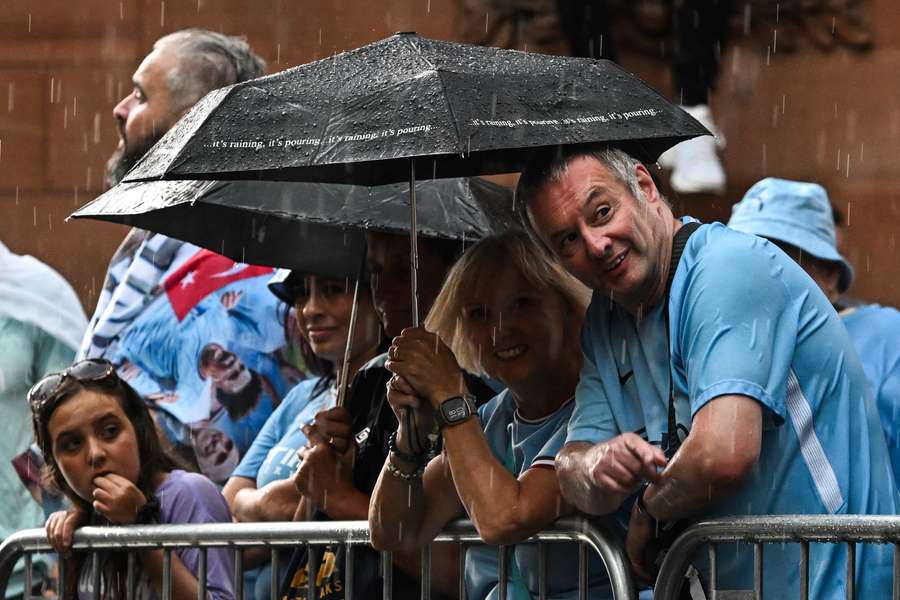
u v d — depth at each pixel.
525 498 14.49
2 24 37.38
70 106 36.75
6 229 36.88
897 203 33.06
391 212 17.91
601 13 32.16
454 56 14.69
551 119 13.95
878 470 13.78
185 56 23.38
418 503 15.33
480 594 15.90
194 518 18.00
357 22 34.19
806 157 33.25
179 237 18.70
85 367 18.36
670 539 13.96
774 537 13.24
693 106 32.09
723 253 13.73
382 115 13.88
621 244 13.80
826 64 33.19
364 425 17.34
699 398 13.29
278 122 14.20
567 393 15.46
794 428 13.52
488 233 18.17
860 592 13.46
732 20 32.69
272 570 16.66
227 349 21.52
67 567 18.31
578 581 15.16
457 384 14.83
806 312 13.71
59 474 18.27
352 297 19.38
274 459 19.53
